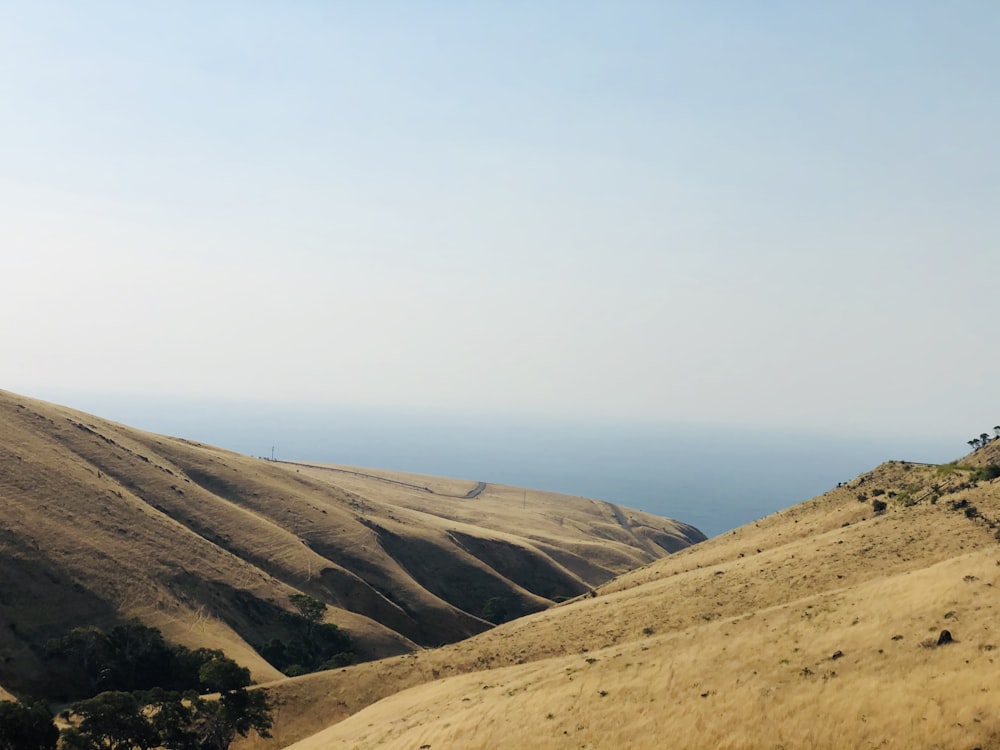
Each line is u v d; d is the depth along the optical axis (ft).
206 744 189.98
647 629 197.47
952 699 88.48
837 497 331.77
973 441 334.85
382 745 137.69
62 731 174.50
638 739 100.48
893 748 82.74
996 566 126.11
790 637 124.98
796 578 197.26
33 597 264.52
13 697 202.80
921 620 114.32
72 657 245.45
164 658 260.01
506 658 215.10
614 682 126.31
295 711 211.61
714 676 115.65
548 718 117.50
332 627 341.62
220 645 290.76
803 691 101.04
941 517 208.23
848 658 108.68
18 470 333.42
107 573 298.15
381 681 223.71
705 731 97.19
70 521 318.65
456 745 118.11
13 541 282.15
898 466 341.00
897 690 94.07
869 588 141.79
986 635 102.58
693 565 308.19
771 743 89.97
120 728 176.04
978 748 78.95
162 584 313.32
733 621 146.92
